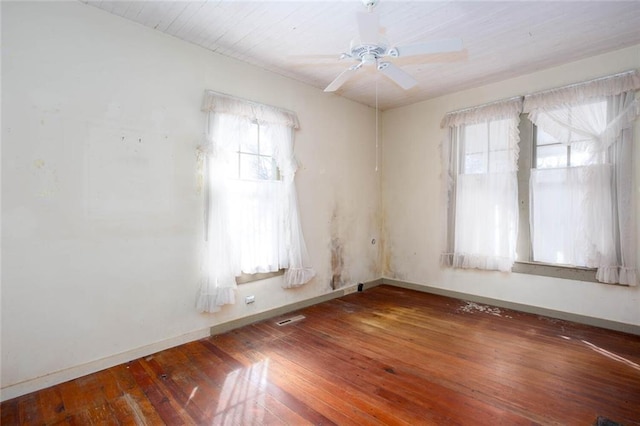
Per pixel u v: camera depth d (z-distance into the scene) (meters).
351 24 2.65
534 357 2.63
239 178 3.26
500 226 3.79
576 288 3.37
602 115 3.15
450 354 2.70
